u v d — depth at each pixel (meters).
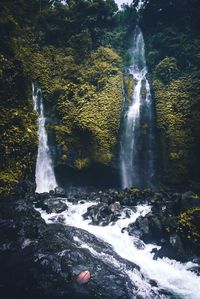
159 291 11.81
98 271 11.70
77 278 11.12
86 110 25.12
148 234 15.44
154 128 25.94
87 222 17.05
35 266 11.61
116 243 15.01
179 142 24.14
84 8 31.09
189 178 23.45
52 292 10.74
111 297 10.81
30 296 10.64
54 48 29.11
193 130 24.12
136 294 11.24
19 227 13.70
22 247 12.74
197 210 15.06
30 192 20.19
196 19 29.23
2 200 16.80
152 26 31.61
